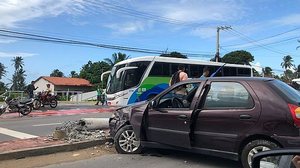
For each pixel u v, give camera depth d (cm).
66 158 862
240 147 717
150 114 840
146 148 929
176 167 775
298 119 662
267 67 6225
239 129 714
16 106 1964
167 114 810
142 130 855
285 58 9531
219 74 2577
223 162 814
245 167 708
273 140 681
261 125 691
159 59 2172
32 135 1182
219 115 740
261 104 699
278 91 702
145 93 2092
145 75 2105
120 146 899
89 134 1053
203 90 778
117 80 2081
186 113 782
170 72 2206
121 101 2047
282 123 673
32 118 1784
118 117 923
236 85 743
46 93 2553
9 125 1473
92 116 1889
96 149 953
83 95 6072
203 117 760
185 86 814
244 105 720
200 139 764
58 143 955
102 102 3238
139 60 2105
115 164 802
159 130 823
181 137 787
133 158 856
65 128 1068
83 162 823
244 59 6381
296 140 658
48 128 1365
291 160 304
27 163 818
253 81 728
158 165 791
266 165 319
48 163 817
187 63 2320
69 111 2238
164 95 835
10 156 846
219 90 760
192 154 887
